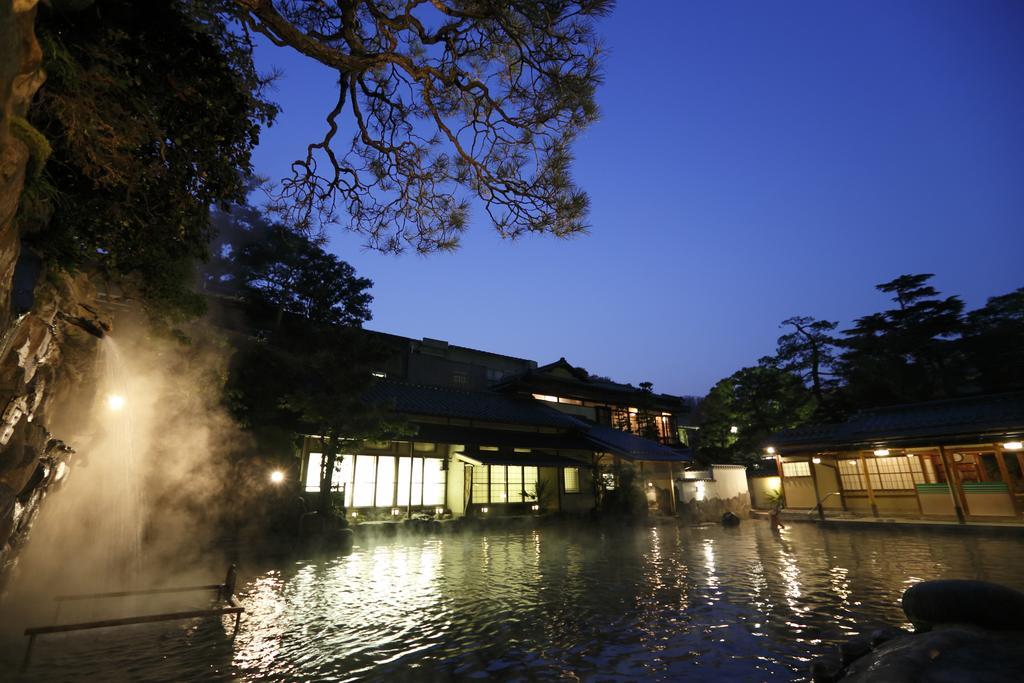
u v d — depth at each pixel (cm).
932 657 383
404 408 2417
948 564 1238
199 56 641
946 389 3725
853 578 1085
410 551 1616
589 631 734
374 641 693
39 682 533
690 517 2753
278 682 549
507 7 614
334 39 694
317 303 2292
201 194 769
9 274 466
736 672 560
